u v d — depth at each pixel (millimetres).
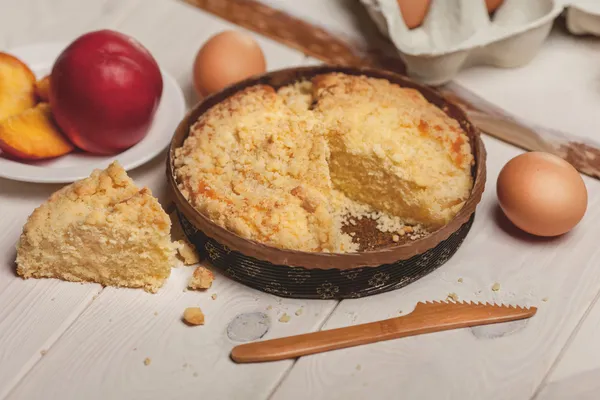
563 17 919
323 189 759
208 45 849
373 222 793
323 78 819
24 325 736
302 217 737
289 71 823
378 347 723
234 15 964
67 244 738
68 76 779
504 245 782
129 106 788
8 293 752
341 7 940
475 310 737
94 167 799
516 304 744
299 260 715
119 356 720
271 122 787
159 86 813
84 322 738
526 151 868
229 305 746
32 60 880
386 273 736
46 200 790
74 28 956
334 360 716
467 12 863
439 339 727
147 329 734
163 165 835
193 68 858
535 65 896
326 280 733
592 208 809
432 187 759
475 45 851
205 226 732
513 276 763
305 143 772
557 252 777
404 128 782
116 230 726
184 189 756
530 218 753
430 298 749
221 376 710
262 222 731
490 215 800
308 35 937
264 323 736
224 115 792
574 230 790
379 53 915
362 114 787
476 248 780
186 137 798
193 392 703
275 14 941
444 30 877
